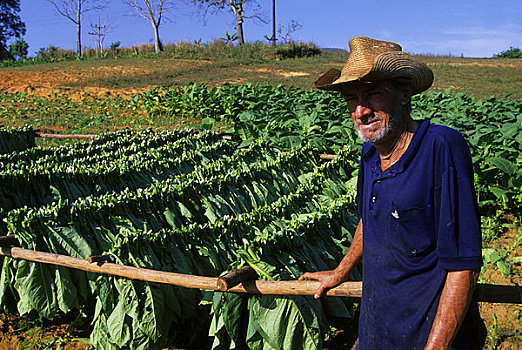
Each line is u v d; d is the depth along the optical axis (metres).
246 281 3.28
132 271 3.61
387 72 1.87
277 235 3.91
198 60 38.59
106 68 31.98
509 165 6.94
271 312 3.38
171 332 4.17
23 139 10.50
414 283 2.03
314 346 3.39
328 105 13.62
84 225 4.63
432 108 13.36
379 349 2.20
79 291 4.30
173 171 7.54
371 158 2.15
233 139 10.15
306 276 2.91
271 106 14.61
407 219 1.96
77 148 9.09
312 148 7.84
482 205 7.06
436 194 1.90
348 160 7.28
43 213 4.46
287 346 3.38
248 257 3.53
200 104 17.42
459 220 1.86
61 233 4.44
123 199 5.02
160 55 42.06
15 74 27.23
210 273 4.27
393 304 2.10
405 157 1.93
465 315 1.99
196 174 6.62
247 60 37.56
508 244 6.22
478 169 7.29
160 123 16.41
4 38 61.25
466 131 9.30
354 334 4.26
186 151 8.50
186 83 26.17
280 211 5.14
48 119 16.34
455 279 1.88
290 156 7.27
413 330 2.05
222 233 4.42
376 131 1.97
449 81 29.52
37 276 4.19
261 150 8.23
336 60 40.09
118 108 19.22
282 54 41.31
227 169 7.30
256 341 3.47
